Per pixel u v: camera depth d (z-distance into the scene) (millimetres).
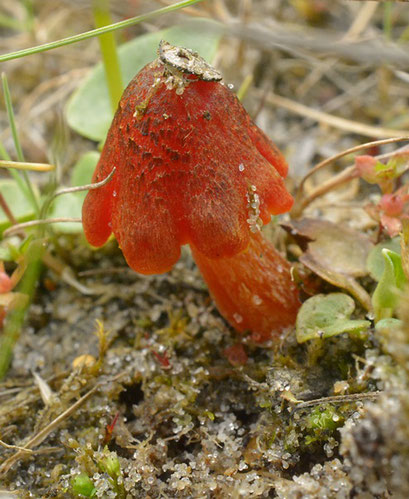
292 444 110
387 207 116
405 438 93
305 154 151
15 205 135
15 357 128
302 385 114
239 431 115
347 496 101
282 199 108
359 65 158
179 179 104
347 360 115
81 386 121
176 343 124
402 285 110
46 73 167
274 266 117
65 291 134
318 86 160
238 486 107
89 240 111
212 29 124
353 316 118
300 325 113
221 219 104
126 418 119
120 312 130
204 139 103
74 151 153
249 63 161
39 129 158
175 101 103
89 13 172
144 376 121
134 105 104
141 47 141
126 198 105
